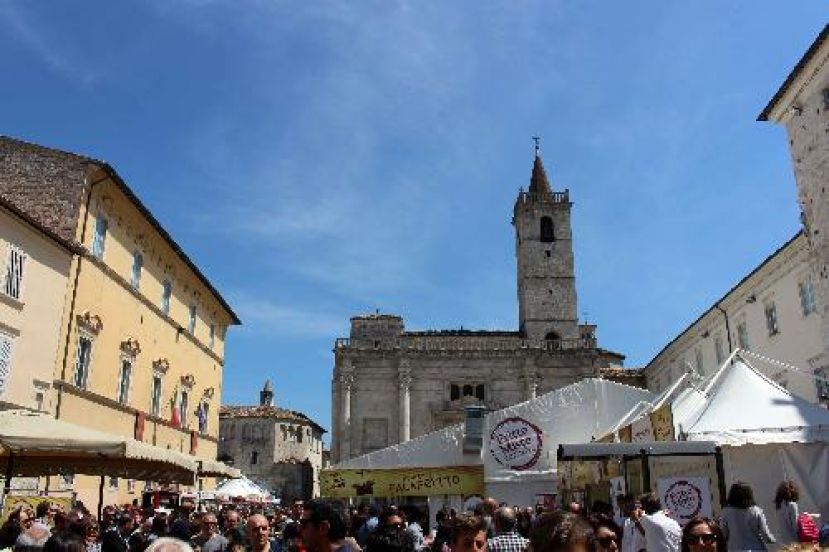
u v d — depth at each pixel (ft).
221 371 151.33
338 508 18.08
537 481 61.52
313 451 278.05
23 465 49.47
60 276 80.53
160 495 101.91
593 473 59.06
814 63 74.38
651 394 63.72
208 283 134.72
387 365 213.05
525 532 44.06
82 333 85.71
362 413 208.13
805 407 44.42
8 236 70.69
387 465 63.31
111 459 48.16
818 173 76.18
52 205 84.64
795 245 102.53
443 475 62.23
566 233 238.89
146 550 14.07
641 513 36.04
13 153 86.63
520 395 209.97
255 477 245.04
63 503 51.67
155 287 111.96
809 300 101.65
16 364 71.51
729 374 48.70
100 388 90.74
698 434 43.96
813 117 77.20
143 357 106.11
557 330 226.99
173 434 118.83
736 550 31.37
